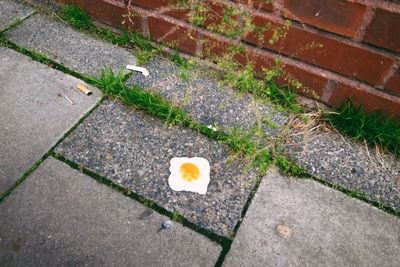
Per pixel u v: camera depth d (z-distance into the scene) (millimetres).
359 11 642
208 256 602
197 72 848
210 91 842
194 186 686
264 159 726
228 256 603
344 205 680
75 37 947
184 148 744
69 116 778
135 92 798
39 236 607
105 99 815
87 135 749
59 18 987
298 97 832
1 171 680
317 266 603
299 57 763
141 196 667
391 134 743
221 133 769
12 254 586
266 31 753
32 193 655
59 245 600
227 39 808
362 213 671
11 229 611
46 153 713
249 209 662
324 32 702
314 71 769
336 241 632
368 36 665
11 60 877
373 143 766
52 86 831
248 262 598
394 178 722
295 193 690
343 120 776
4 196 648
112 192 668
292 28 725
